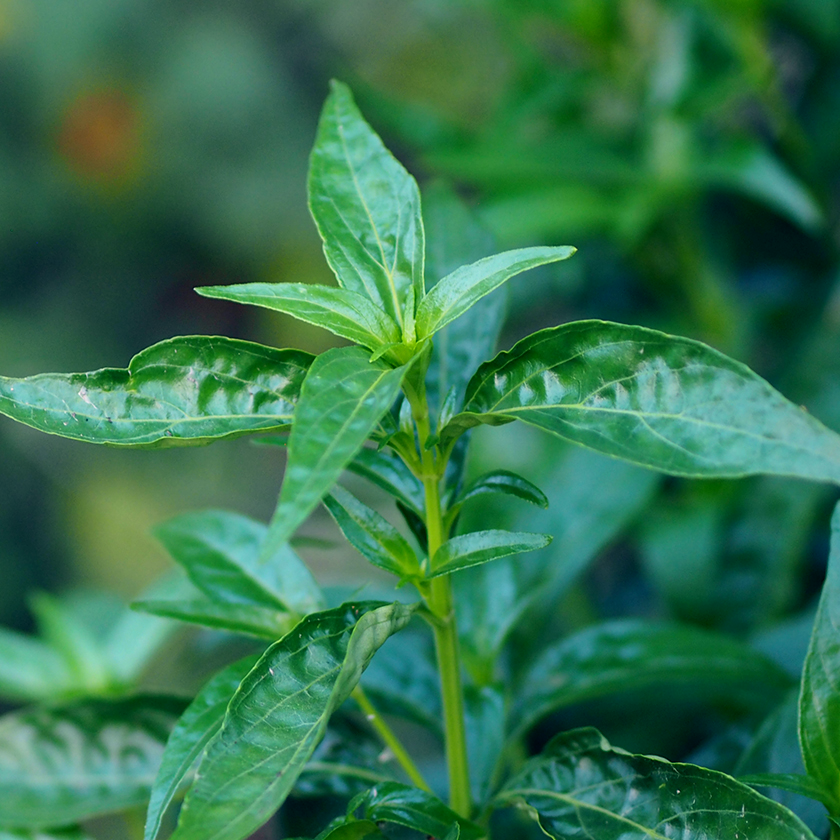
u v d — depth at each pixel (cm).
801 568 142
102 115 389
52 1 393
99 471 332
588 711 121
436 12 184
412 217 86
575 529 104
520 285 166
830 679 84
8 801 91
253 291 83
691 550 133
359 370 81
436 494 85
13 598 313
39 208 380
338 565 184
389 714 93
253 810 81
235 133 392
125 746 92
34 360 367
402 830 87
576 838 85
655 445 82
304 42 390
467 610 94
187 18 398
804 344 143
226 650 154
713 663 93
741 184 135
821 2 139
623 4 149
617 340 83
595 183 147
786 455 81
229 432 84
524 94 160
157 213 389
